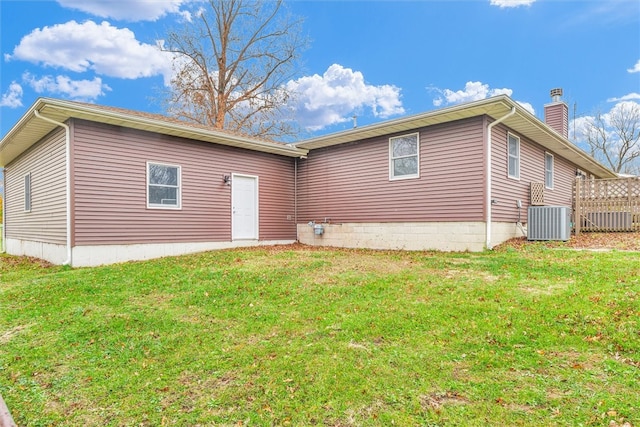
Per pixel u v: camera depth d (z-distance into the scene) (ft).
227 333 13.35
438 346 11.41
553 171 43.21
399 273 20.83
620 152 96.73
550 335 11.72
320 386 9.44
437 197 31.55
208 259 27.14
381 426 7.86
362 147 37.04
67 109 25.13
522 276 18.65
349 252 31.65
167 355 11.83
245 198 37.91
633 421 7.56
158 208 31.14
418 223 32.71
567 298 14.57
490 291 16.20
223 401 9.10
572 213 37.42
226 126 73.92
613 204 35.09
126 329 13.96
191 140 33.55
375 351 11.26
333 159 39.58
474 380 9.46
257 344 12.30
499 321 12.89
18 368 11.25
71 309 16.22
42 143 32.50
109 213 28.22
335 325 13.43
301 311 15.12
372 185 36.17
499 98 26.22
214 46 71.72
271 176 40.40
